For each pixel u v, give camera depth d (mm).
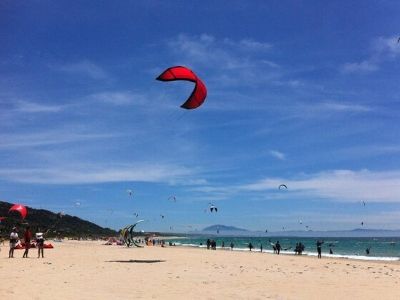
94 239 118500
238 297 9797
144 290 10586
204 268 17406
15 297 8859
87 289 10508
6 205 101250
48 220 126438
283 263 23000
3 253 27250
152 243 71500
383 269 20141
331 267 20578
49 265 17484
